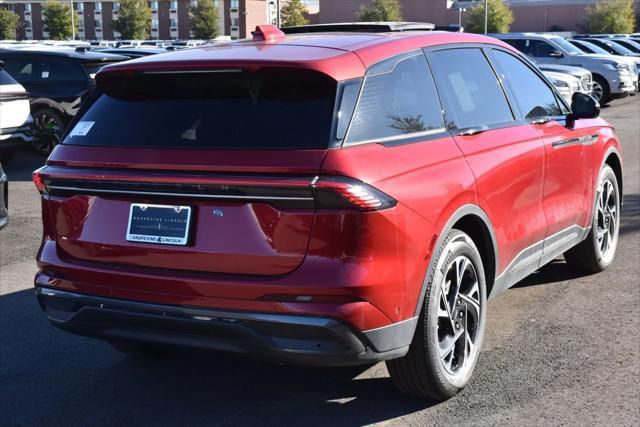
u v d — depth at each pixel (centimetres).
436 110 380
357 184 307
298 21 9488
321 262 309
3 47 1370
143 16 9519
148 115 348
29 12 9700
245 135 322
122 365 435
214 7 9419
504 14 8831
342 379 408
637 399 374
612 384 391
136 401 389
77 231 353
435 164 357
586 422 352
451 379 367
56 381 413
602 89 2191
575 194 508
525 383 394
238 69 334
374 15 9131
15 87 1061
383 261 317
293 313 309
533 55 2228
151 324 336
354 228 307
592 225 550
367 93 339
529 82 485
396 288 324
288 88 332
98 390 402
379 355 325
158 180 324
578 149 509
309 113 322
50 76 1260
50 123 1260
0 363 437
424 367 352
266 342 315
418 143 355
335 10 10069
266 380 411
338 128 317
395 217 321
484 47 447
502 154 411
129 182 332
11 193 965
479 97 422
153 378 417
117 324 346
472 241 382
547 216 468
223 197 316
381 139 336
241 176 312
